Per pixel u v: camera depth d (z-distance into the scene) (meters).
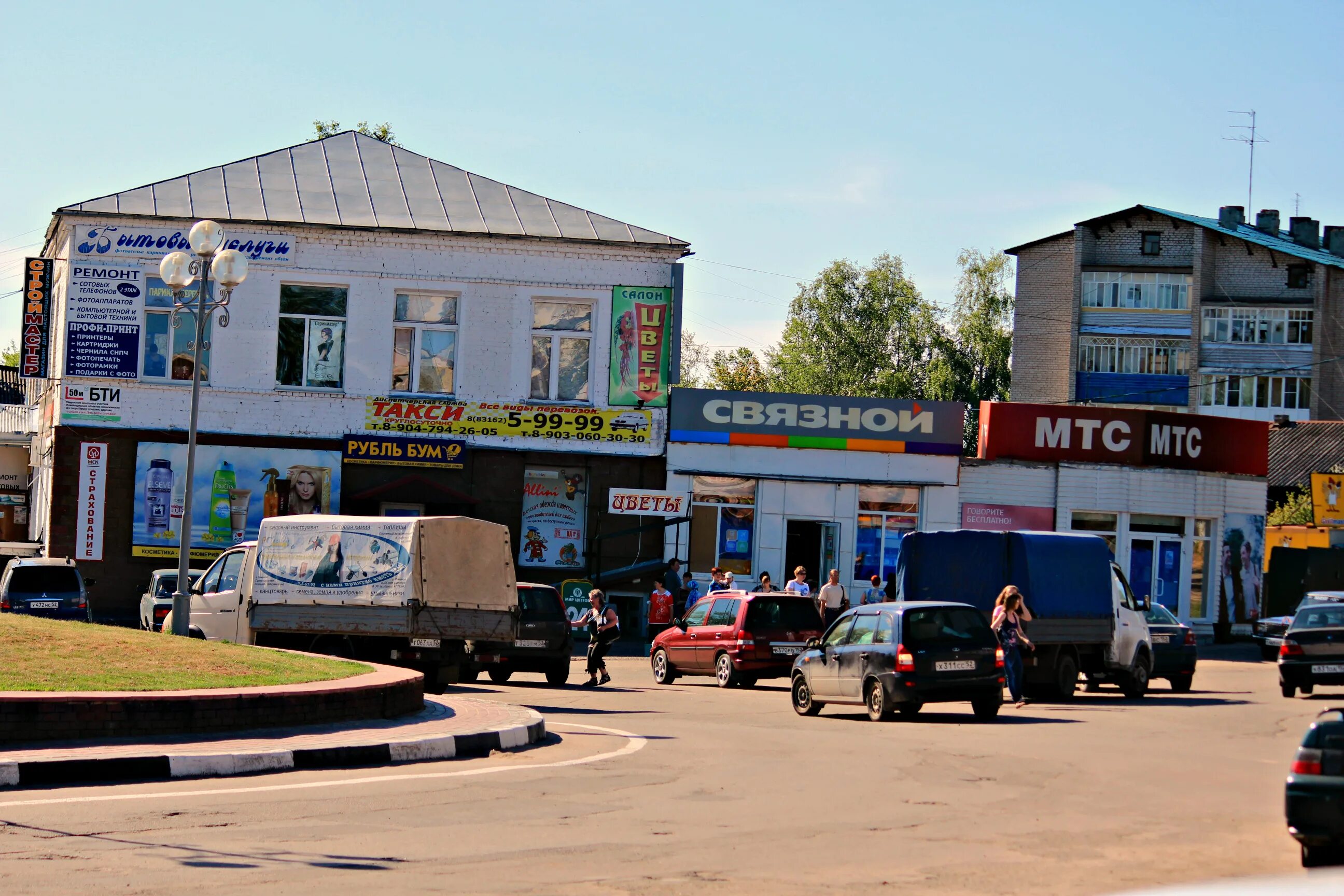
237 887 7.47
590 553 35.72
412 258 35.84
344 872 7.91
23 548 38.84
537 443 35.88
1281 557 45.16
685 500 35.38
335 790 11.02
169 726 12.95
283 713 13.91
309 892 7.39
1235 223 82.62
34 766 10.97
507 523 35.72
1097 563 24.06
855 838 9.23
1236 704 22.16
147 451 34.59
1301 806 8.16
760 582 34.47
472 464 35.69
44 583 30.20
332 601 21.00
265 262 35.28
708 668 25.81
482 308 36.00
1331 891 7.26
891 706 18.69
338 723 14.46
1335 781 8.10
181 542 22.84
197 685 14.11
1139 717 19.52
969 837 9.30
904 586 24.50
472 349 35.94
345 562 21.03
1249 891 7.37
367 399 35.47
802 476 36.16
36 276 35.84
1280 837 9.35
